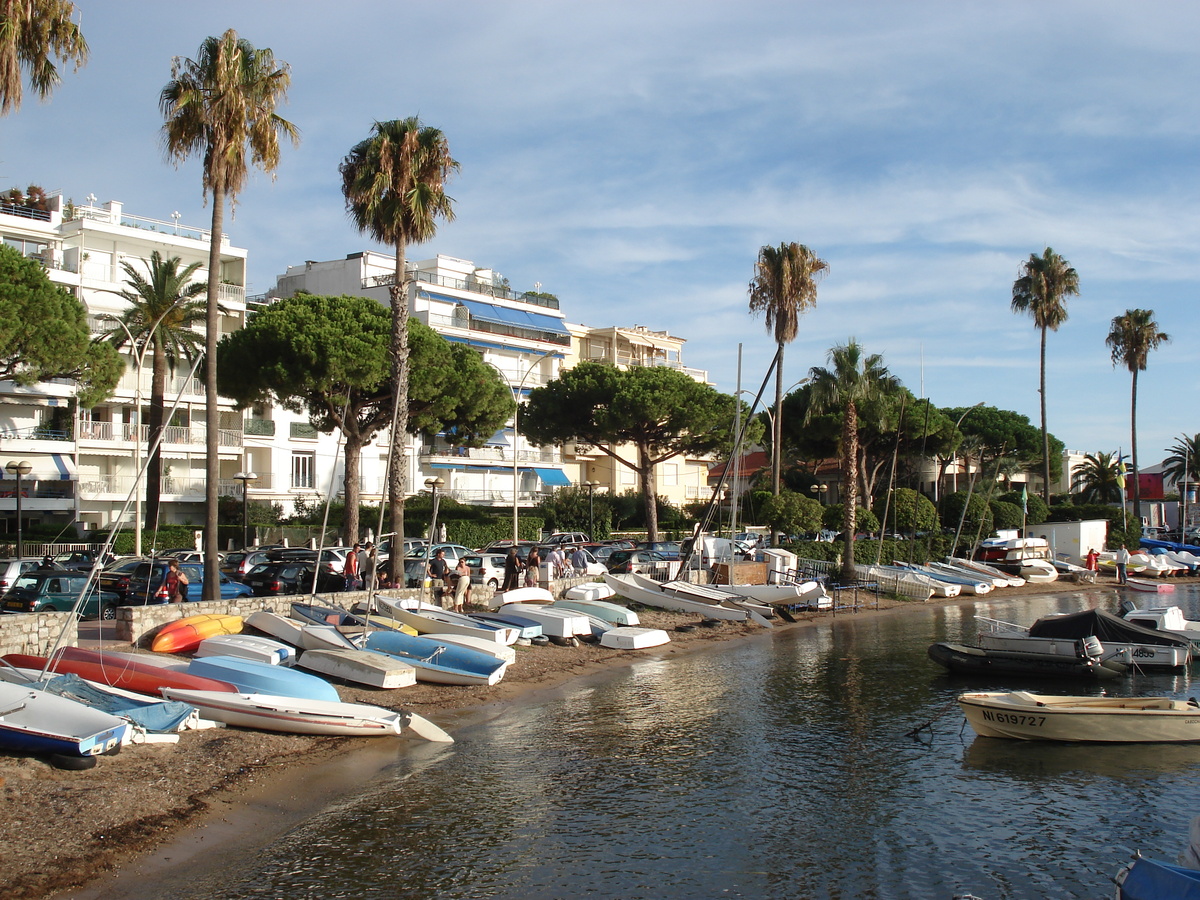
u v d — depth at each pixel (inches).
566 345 3053.6
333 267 2834.6
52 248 2014.0
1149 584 2031.3
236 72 945.5
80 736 511.5
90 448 1964.8
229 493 2181.3
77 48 804.6
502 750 639.1
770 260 1953.7
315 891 407.5
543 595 1188.5
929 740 685.3
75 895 389.7
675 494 3280.0
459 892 411.5
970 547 2306.8
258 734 617.9
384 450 2498.8
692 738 683.4
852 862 459.5
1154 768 620.1
